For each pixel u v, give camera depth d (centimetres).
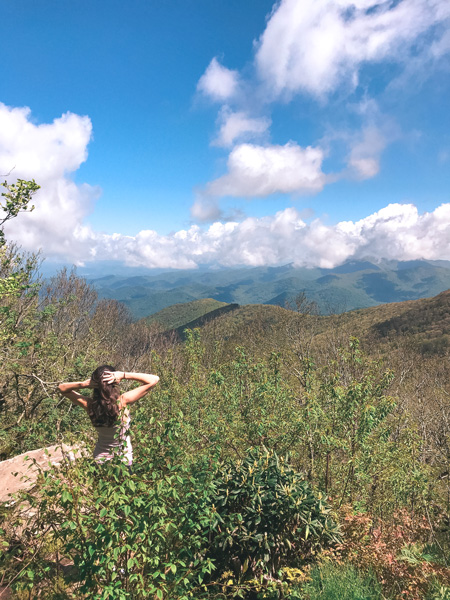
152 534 296
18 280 924
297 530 414
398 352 3188
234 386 867
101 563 278
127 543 286
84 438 376
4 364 1135
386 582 398
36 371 1243
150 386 357
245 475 431
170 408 729
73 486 297
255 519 399
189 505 334
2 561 310
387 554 431
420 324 8894
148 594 289
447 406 1516
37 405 1321
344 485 707
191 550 348
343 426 743
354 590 372
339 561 416
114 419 338
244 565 370
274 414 777
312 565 419
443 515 749
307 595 377
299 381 946
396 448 762
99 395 341
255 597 396
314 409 730
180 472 338
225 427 716
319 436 739
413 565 411
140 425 349
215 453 421
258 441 745
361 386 735
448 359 3306
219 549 409
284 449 742
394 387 1714
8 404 1344
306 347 1473
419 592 378
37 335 1379
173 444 348
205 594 344
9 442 1038
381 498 733
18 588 296
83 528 279
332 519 468
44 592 315
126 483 286
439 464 1068
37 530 317
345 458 761
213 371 868
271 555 413
